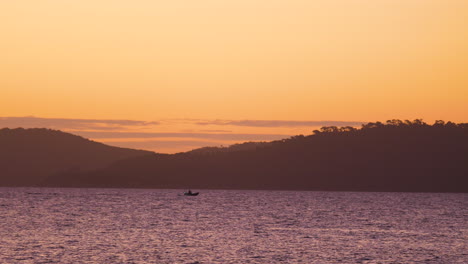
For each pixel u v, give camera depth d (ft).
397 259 423.64
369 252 454.40
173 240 515.50
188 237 540.52
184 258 416.87
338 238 544.62
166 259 411.75
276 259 418.51
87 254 426.92
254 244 494.18
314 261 412.57
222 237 544.21
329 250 462.60
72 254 426.10
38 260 400.47
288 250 460.14
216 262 403.13
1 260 399.03
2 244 474.08
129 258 413.18
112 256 420.36
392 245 496.64
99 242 494.59
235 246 480.23
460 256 438.40
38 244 476.54
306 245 490.49
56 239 512.22
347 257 429.79
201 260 410.31
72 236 538.06
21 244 475.31
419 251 462.19
